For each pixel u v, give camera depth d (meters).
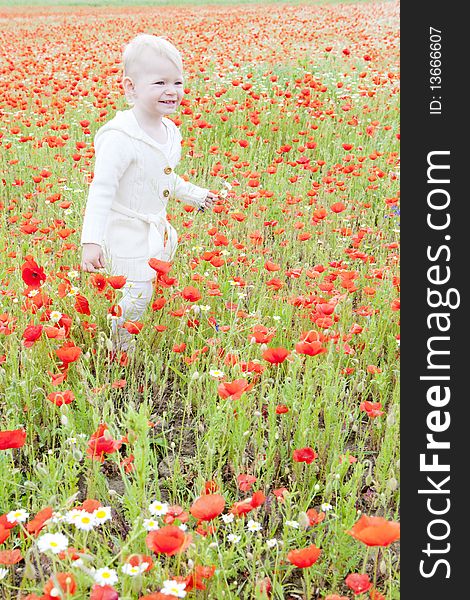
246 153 7.02
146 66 3.36
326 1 30.67
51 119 7.21
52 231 4.76
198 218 5.00
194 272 3.96
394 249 4.91
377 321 3.72
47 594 1.59
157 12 28.17
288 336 3.64
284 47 13.23
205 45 14.26
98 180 3.38
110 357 3.23
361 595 2.12
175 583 1.71
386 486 2.48
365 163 6.61
